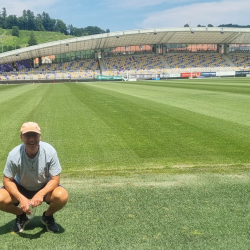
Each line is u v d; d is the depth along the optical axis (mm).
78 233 3125
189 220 3357
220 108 12102
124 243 2916
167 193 4148
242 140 7000
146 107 12820
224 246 2844
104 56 66375
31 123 2863
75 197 4055
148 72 63188
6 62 62281
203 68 64188
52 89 28516
